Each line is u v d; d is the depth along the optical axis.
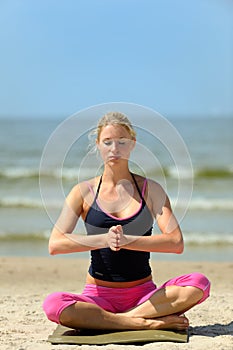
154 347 11.98
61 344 12.48
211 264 26.94
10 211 42.84
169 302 13.03
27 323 14.85
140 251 13.15
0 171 60.50
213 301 17.38
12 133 110.50
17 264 26.36
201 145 85.88
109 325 12.95
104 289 13.27
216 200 45.62
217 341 12.62
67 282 22.38
